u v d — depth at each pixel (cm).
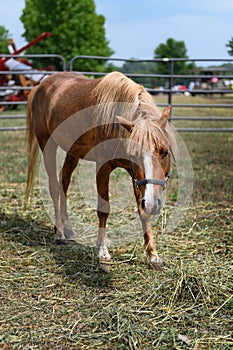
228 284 339
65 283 351
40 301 324
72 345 272
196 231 462
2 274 368
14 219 495
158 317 298
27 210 530
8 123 1448
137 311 306
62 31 2900
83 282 353
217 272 358
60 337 279
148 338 277
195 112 1820
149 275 360
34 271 374
